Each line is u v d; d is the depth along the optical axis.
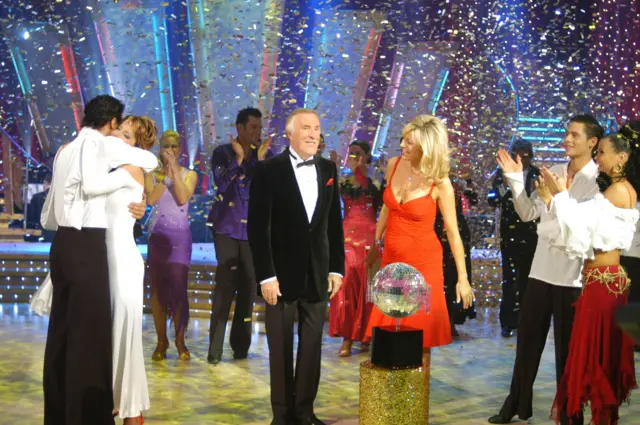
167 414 4.86
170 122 14.40
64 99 14.09
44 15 13.70
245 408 5.04
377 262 6.85
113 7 13.85
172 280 6.39
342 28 13.30
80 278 3.95
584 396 4.24
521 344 4.67
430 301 4.72
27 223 14.01
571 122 4.56
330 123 13.41
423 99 12.70
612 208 4.09
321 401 5.28
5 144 14.40
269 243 4.43
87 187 3.93
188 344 7.09
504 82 12.22
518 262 7.48
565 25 11.02
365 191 7.03
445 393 5.55
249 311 6.46
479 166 10.81
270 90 13.23
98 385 3.97
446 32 12.77
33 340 7.07
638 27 12.93
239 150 6.45
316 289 4.46
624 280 4.20
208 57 13.25
